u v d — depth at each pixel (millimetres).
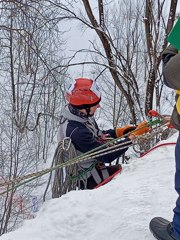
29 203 12625
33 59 13492
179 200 2430
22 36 10250
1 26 10633
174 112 2336
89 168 4656
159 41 9312
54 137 15719
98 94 4605
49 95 15086
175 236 2498
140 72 12961
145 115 9367
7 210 12211
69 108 4660
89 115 4633
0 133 14305
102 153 4457
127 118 14273
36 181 12922
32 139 14875
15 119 14312
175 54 2229
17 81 15086
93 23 9148
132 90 9656
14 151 13656
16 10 10250
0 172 13500
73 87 4602
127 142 4367
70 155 4461
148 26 9031
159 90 9797
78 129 4562
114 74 9445
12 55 15125
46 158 15102
